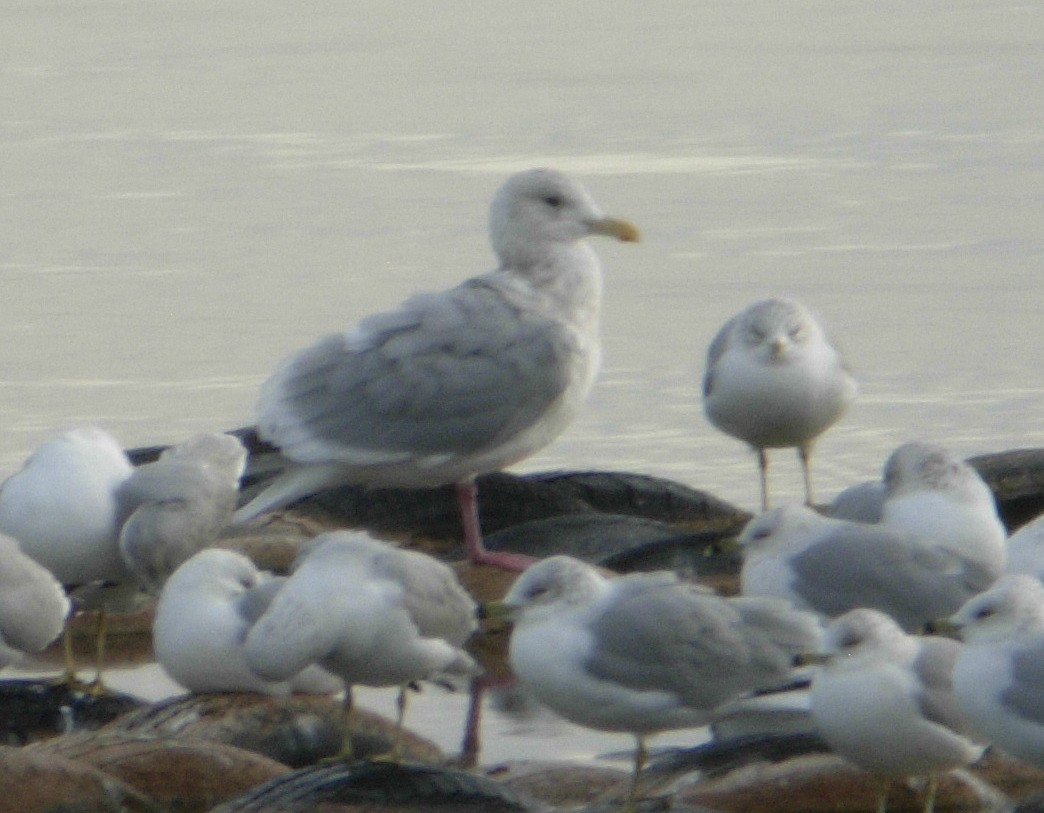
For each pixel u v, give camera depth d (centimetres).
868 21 6469
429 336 1612
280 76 5491
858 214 3456
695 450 2141
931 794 1127
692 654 1116
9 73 5547
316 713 1252
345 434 1600
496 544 1659
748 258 3114
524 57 5844
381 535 1742
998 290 2859
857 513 1492
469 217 3544
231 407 2347
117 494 1393
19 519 1378
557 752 1287
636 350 2547
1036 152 4059
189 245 3338
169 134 4569
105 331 2722
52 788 1098
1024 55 5566
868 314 2736
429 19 6762
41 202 3750
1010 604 1084
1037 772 1190
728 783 1148
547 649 1123
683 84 5212
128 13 6875
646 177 3900
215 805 1141
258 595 1273
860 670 1088
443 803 1122
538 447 1650
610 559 1608
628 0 7231
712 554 1486
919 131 4372
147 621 1555
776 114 4691
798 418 1686
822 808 1141
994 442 2159
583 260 1678
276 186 3903
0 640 1259
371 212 3603
